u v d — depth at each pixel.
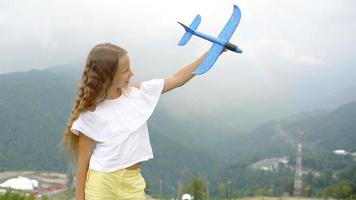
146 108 3.68
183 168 174.38
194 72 3.78
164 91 3.85
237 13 3.99
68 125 3.65
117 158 3.54
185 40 4.04
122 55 3.57
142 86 3.74
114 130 3.56
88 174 3.65
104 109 3.59
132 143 3.57
